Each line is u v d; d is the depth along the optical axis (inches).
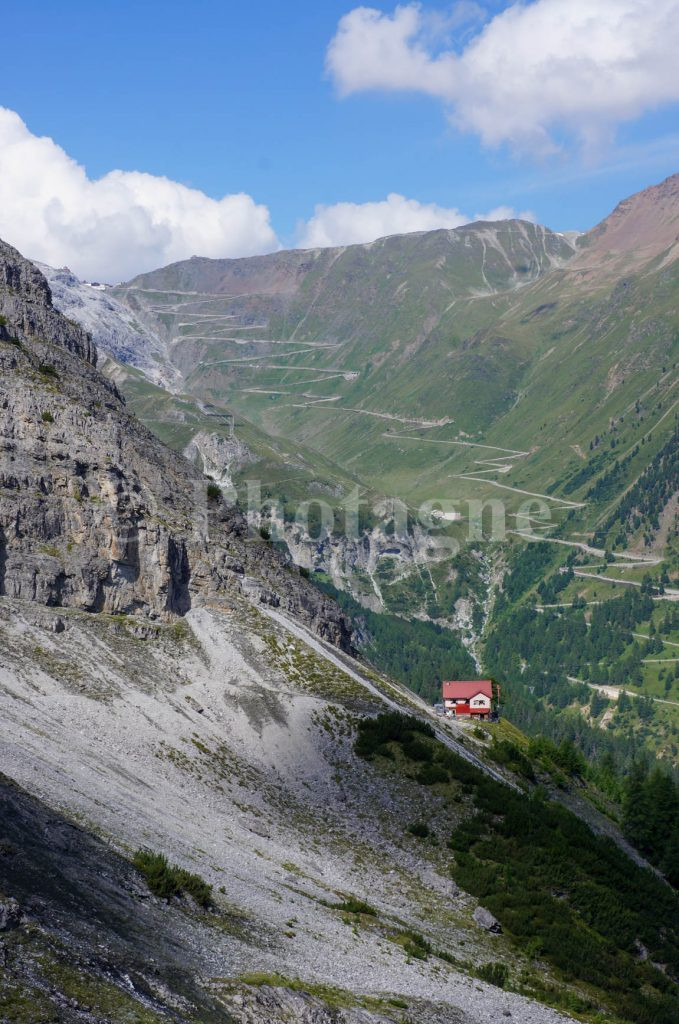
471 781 5231.3
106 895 2696.9
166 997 2283.5
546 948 4106.8
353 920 3543.3
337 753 5216.5
